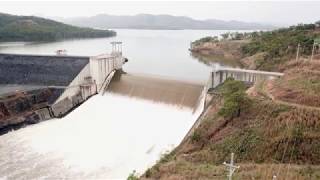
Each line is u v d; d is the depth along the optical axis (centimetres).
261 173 3038
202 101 5109
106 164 4203
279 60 8750
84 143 4841
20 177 3953
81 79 6638
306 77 5197
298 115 3978
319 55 7719
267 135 3859
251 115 4284
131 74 6831
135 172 3753
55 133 5278
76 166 4191
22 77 6844
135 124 5228
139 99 5928
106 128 5266
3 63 7175
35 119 5762
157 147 4469
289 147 3612
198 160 3784
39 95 6119
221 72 5775
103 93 6625
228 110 4369
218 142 4072
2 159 4384
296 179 2862
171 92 5619
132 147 4575
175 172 3322
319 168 3167
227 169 3206
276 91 4891
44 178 3922
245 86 5416
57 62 6956
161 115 5303
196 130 4366
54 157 4441
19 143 4894
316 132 3694
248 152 3747
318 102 4325
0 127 5284
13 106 5666
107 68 7044
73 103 6397
